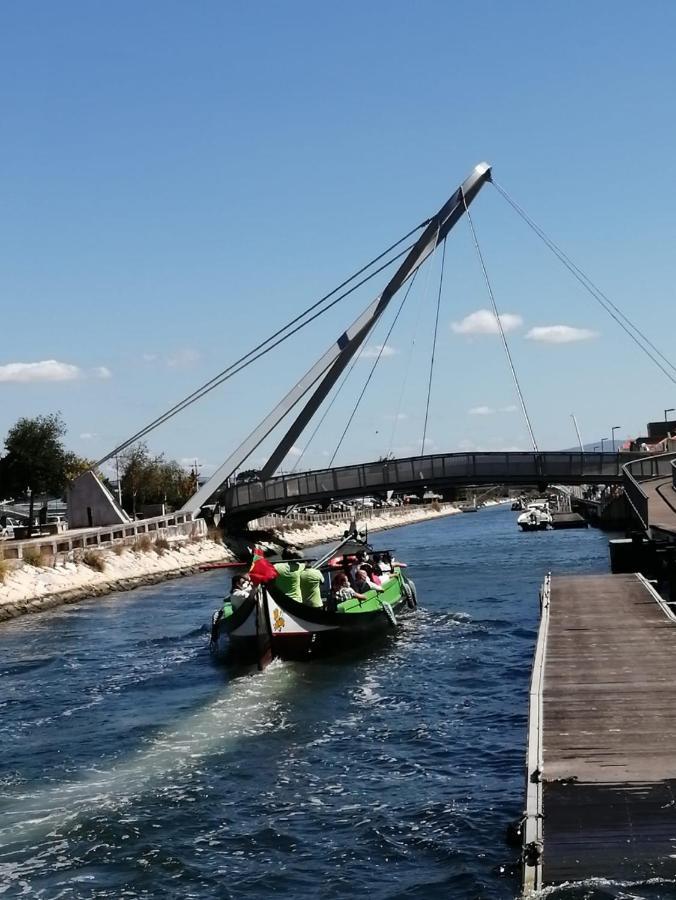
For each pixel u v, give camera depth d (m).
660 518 35.69
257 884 14.26
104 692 27.20
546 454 69.50
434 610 40.06
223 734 21.78
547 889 11.23
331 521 127.50
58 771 19.58
